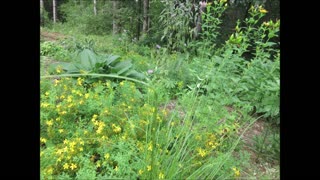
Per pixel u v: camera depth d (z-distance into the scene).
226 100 2.62
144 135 2.27
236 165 2.16
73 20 14.74
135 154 1.92
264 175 2.20
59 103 2.50
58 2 20.14
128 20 10.45
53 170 1.86
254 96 3.12
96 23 11.46
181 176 1.86
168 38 5.05
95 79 3.32
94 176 1.72
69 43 7.00
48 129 2.18
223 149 2.34
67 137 2.20
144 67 4.50
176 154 2.00
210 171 1.96
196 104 2.55
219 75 2.89
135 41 7.98
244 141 2.63
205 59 3.64
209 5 3.62
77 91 2.62
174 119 2.51
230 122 2.47
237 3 6.43
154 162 1.81
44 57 5.18
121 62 3.76
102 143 2.06
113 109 2.49
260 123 3.12
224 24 6.33
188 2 4.54
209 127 2.32
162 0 5.02
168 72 3.83
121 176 1.79
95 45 7.13
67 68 3.55
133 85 2.85
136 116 2.42
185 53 4.40
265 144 2.62
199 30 4.90
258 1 5.93
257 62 3.40
